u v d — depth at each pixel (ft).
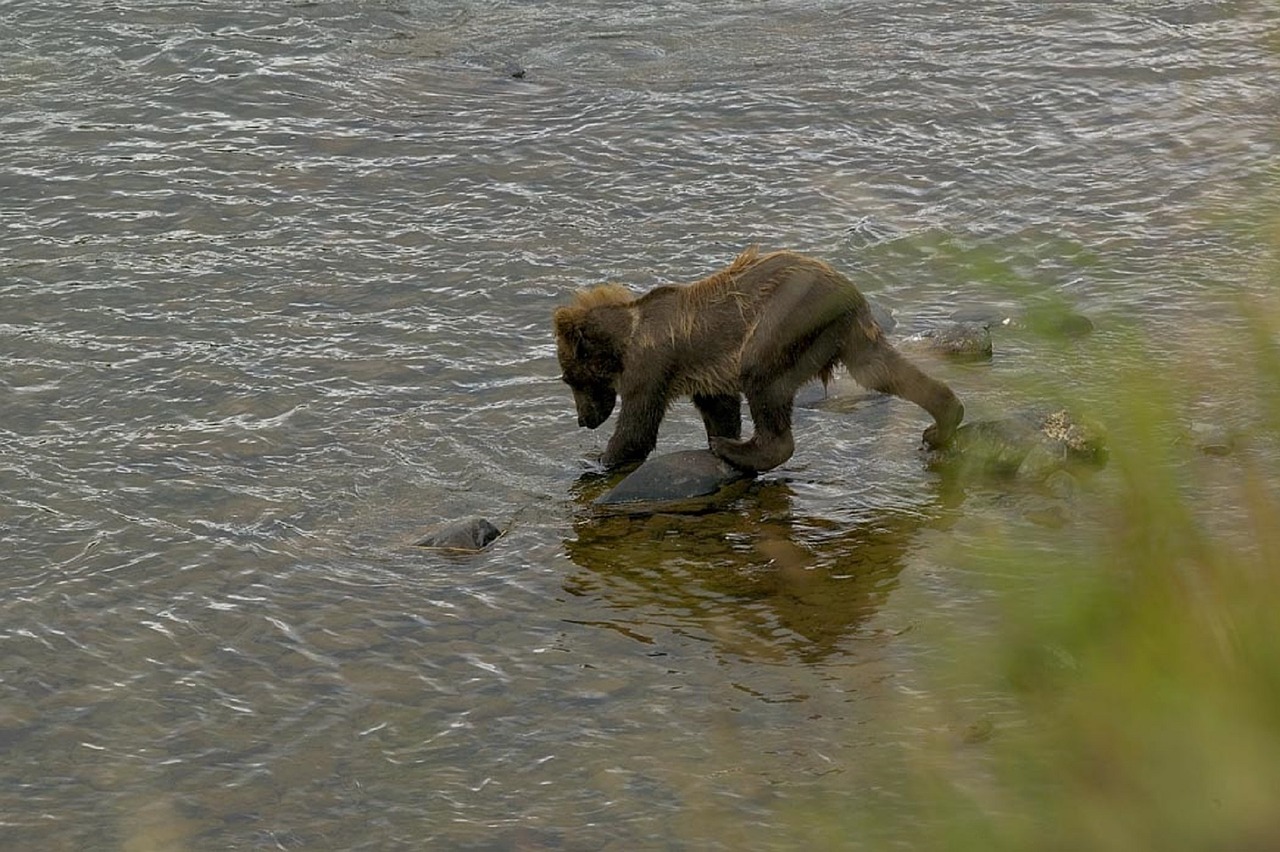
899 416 58.13
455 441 56.90
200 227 74.18
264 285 68.85
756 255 53.98
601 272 70.49
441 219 75.46
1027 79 90.74
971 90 89.51
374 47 95.25
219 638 45.14
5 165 79.41
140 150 81.46
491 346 64.08
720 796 37.76
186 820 37.83
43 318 65.57
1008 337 63.10
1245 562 19.30
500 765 39.55
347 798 38.50
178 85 88.58
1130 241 71.00
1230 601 18.16
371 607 46.57
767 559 48.73
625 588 47.44
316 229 74.18
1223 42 94.89
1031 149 82.28
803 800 37.24
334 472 54.80
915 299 67.51
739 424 55.62
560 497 53.36
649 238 73.72
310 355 63.00
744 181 79.51
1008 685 39.27
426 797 38.40
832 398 59.62
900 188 78.54
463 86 90.43
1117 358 58.80
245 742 40.68
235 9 99.40
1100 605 19.58
